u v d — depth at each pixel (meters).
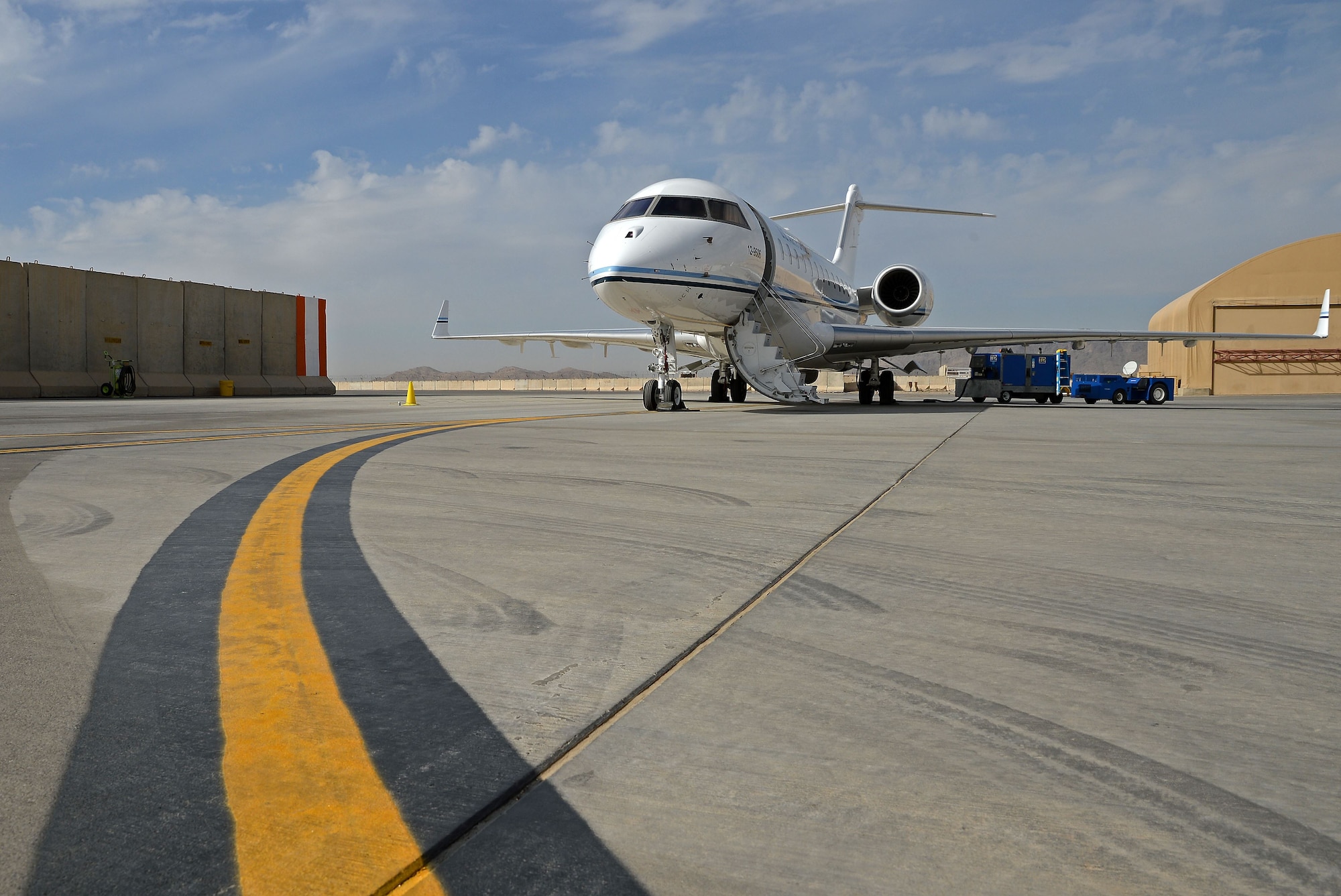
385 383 152.62
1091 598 3.76
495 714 2.46
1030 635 3.23
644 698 2.59
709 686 2.69
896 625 3.36
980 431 14.23
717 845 1.79
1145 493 6.98
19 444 11.68
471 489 7.26
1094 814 1.91
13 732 2.34
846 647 3.08
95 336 44.78
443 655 2.98
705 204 19.98
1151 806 1.95
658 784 2.05
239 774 2.10
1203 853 1.76
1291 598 3.77
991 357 37.53
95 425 16.56
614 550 4.75
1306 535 5.21
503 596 3.78
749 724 2.40
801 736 2.32
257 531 5.32
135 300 46.56
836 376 87.00
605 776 2.09
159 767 2.14
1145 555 4.65
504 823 1.88
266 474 8.23
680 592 3.84
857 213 37.38
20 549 4.79
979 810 1.93
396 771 2.11
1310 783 2.07
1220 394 61.59
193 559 4.54
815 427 15.16
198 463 9.26
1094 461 9.47
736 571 4.25
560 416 19.58
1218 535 5.20
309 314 56.69
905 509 6.15
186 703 2.55
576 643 3.11
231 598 3.75
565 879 1.67
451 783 2.05
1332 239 59.41
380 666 2.87
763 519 5.76
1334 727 2.40
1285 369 60.53
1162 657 2.98
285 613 3.51
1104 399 41.62
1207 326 61.69
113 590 3.89
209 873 1.69
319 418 19.45
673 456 9.91
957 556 4.61
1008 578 4.13
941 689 2.68
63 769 2.12
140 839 1.81
